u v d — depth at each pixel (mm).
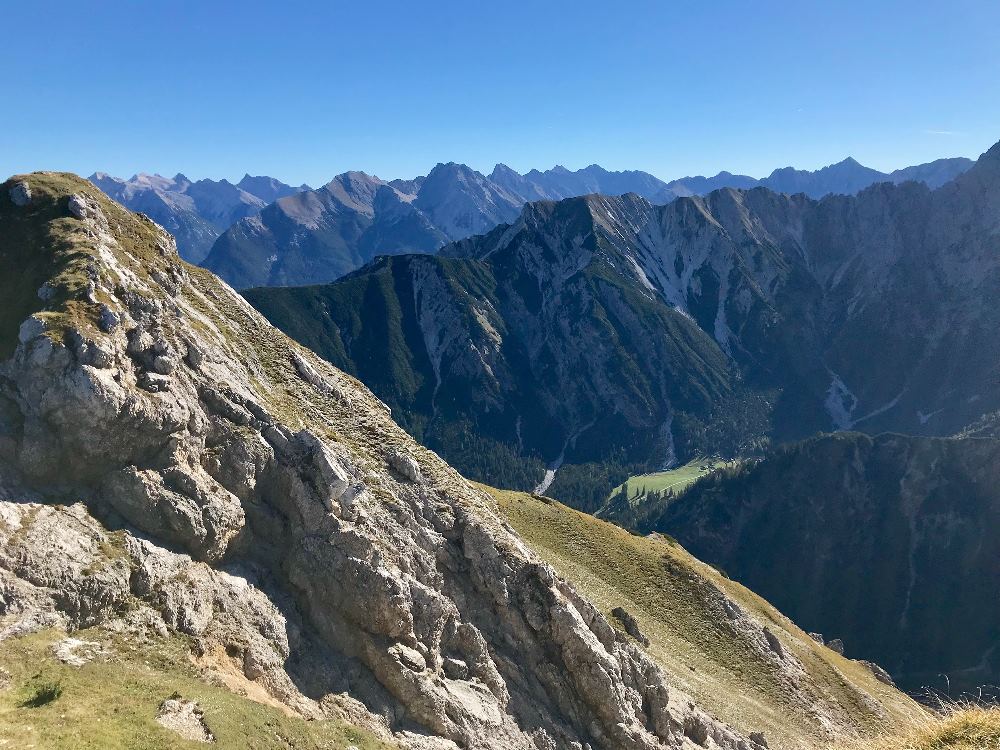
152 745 27703
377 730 39844
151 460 40719
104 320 42000
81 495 37594
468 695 46906
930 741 22531
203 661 35344
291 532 46188
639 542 112875
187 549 39625
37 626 31109
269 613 41406
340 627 44062
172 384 43125
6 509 33750
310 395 62188
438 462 66625
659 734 58688
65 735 26141
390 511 53781
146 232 61312
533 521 105062
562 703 53812
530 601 56125
